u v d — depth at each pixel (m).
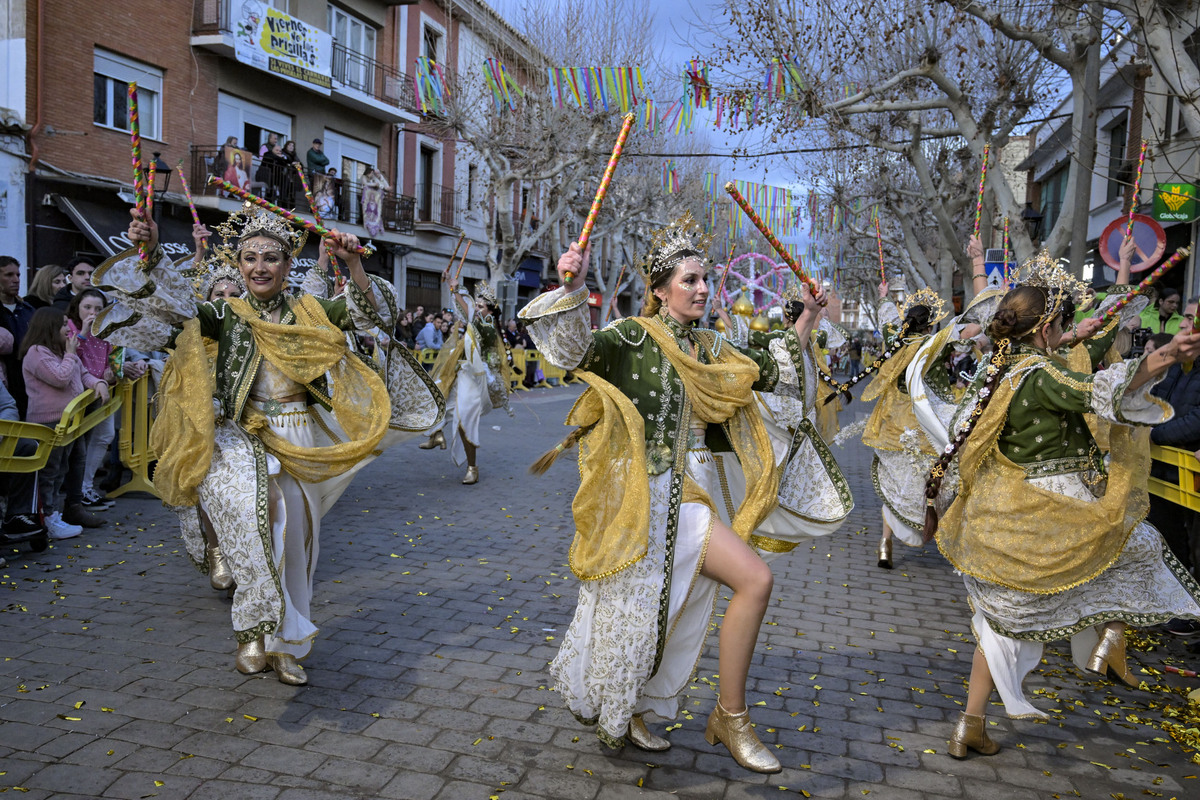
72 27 15.39
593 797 2.93
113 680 3.71
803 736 3.45
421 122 24.36
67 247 15.46
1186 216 8.42
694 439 3.15
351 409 4.11
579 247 2.84
